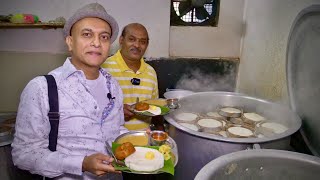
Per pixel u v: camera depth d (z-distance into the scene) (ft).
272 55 7.47
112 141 4.52
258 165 3.92
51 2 9.68
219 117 7.13
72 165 3.66
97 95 4.22
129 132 5.13
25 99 3.73
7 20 9.02
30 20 9.13
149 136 4.97
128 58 6.86
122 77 6.82
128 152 4.07
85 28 3.73
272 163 3.95
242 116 6.97
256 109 7.26
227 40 11.00
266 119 6.75
